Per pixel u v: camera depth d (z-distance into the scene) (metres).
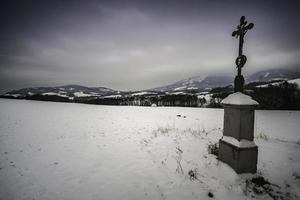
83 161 5.71
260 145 6.61
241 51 4.72
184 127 13.45
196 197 3.70
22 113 17.88
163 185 4.15
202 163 4.96
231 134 4.63
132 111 24.95
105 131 10.55
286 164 4.97
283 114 26.92
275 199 3.59
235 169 4.36
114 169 5.07
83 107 29.05
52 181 4.46
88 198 3.77
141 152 6.33
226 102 4.64
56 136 9.17
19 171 5.02
